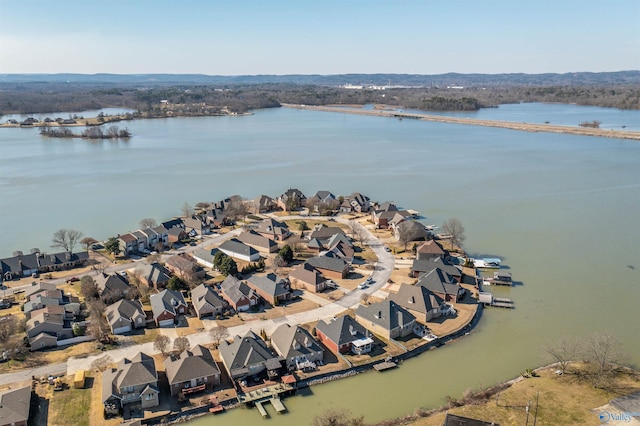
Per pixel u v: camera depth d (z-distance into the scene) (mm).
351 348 72562
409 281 98250
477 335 78250
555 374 66125
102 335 74562
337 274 99500
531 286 96250
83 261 107938
